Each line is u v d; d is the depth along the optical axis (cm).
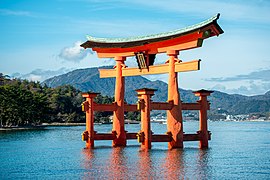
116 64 5525
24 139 8031
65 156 4634
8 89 13062
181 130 4966
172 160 4122
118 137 5425
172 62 4925
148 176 3278
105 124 19425
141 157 4328
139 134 4831
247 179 3281
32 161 4262
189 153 4675
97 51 5697
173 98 4953
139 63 5259
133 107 5547
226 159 4391
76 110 19525
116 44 5388
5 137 8706
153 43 5069
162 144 5950
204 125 5212
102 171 3519
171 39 4872
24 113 13462
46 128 14188
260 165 4022
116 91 5481
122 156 4422
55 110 18600
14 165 3981
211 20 4478
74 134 10056
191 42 4716
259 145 6656
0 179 3262
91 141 5262
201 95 5197
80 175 3359
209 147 5809
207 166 3822
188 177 3259
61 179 3216
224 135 10356
